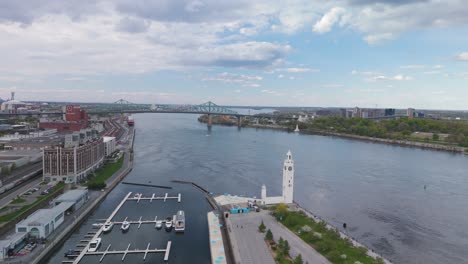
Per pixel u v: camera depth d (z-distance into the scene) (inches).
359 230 6683.1
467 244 6151.6
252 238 5821.9
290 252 5310.0
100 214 7500.0
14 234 5698.8
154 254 5615.2
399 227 6889.8
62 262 5324.8
